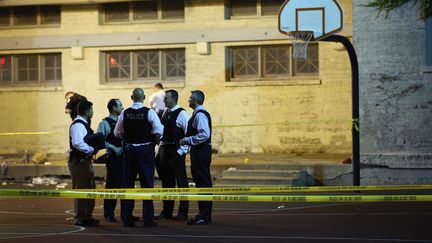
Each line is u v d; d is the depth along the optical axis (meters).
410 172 40.34
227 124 51.69
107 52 54.06
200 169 28.81
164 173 30.27
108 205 30.03
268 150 51.06
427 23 40.00
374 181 40.97
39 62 55.12
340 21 38.62
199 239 25.02
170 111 29.73
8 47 54.91
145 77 53.56
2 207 35.69
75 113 30.27
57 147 54.50
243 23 51.12
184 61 52.84
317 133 50.09
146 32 52.62
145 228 27.81
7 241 25.02
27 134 54.94
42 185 46.50
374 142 40.88
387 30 40.38
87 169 28.70
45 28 54.34
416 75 40.12
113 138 29.89
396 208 33.00
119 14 53.59
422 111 40.12
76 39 53.69
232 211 32.84
